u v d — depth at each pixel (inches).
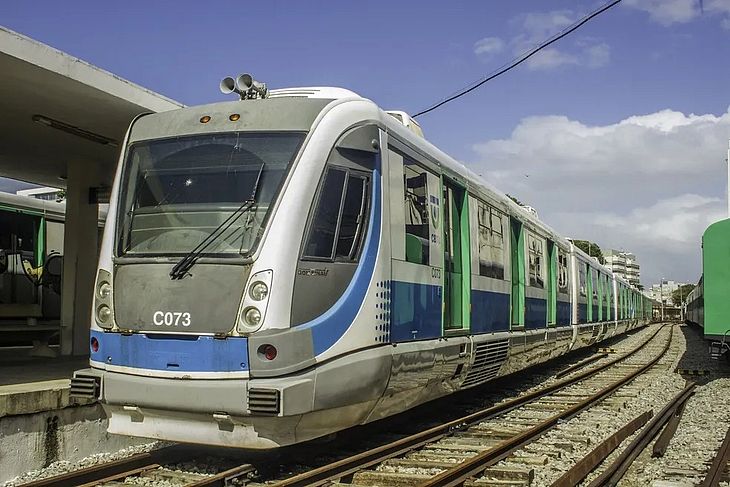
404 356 311.7
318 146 277.3
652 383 661.9
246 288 255.3
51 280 622.8
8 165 562.6
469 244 410.3
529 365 577.3
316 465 299.1
